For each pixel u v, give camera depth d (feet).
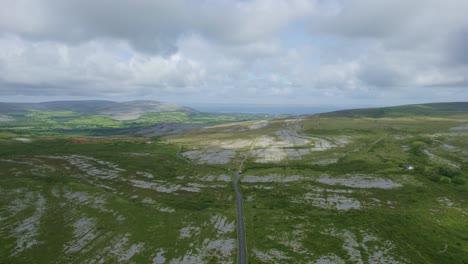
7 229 289.33
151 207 346.13
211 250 248.11
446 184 390.42
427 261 223.51
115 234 279.08
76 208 342.23
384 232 269.64
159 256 239.71
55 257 240.32
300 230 278.87
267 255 237.86
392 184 395.96
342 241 256.32
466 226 278.67
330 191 380.99
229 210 333.62
